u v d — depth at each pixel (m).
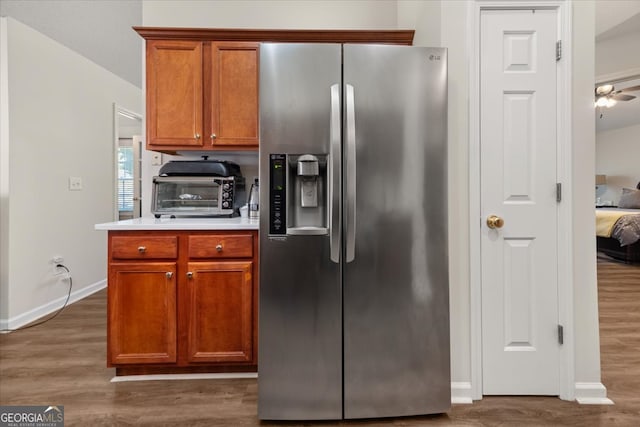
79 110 3.14
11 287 2.47
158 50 2.07
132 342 1.79
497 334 1.66
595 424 1.46
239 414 1.55
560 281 1.64
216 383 1.80
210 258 1.82
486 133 1.65
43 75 2.75
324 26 2.44
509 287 1.66
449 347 1.52
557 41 1.63
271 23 2.42
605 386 1.74
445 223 1.51
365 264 1.48
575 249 1.64
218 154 2.43
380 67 1.46
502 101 1.65
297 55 1.45
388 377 1.49
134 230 1.80
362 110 1.46
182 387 1.76
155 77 2.07
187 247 1.82
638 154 6.41
